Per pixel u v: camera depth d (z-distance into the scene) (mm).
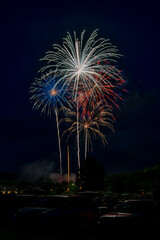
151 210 10609
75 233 12750
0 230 13305
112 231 10586
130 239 10359
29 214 12344
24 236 11516
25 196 15844
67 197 13148
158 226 10156
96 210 13430
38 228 12047
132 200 11648
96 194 24094
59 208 12500
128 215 10633
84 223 12836
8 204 15273
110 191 44938
